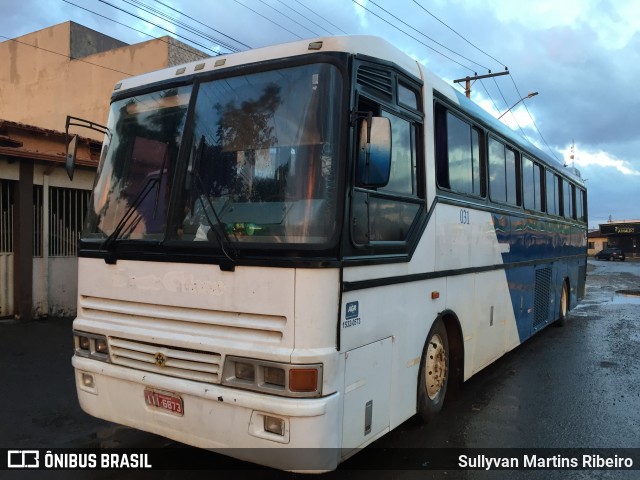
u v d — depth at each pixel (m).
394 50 4.25
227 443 3.35
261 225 3.38
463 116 5.62
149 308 3.75
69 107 21.61
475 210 5.88
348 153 3.35
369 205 3.65
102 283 4.02
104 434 4.86
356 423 3.54
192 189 3.72
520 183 7.72
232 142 3.67
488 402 6.06
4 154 8.57
